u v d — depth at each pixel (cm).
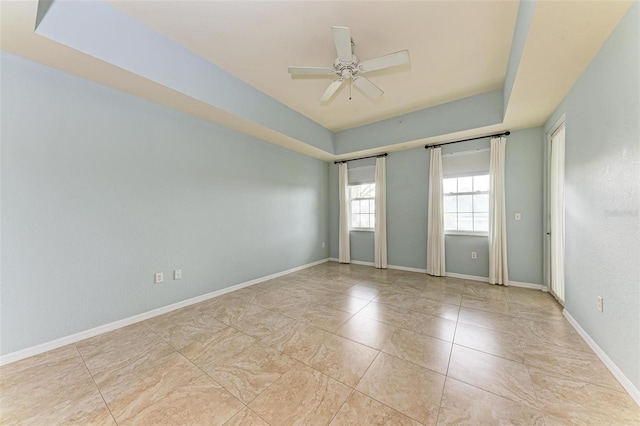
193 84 273
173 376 177
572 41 181
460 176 427
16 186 201
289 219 483
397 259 496
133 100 268
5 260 196
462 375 175
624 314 160
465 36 245
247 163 400
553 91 256
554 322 254
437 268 439
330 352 206
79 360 198
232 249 373
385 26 231
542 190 356
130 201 266
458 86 344
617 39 165
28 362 195
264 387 165
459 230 433
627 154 156
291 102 392
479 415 140
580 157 224
